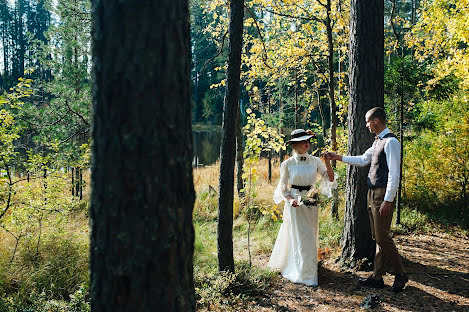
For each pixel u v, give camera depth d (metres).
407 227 6.53
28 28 46.75
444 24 8.13
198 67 37.25
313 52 8.14
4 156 4.36
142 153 1.18
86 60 9.52
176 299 1.26
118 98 1.18
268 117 10.45
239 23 3.61
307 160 4.33
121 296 1.21
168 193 1.23
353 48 4.48
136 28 1.17
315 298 3.63
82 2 8.84
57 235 4.80
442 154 7.50
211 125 39.22
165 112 1.21
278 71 8.13
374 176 3.68
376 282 3.85
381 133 3.69
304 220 4.13
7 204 4.45
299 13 7.68
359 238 4.44
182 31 1.28
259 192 9.05
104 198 1.21
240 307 3.42
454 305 3.38
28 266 4.29
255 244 5.84
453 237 5.97
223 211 3.83
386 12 19.55
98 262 1.24
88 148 5.47
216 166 16.36
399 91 6.28
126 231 1.19
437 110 7.78
